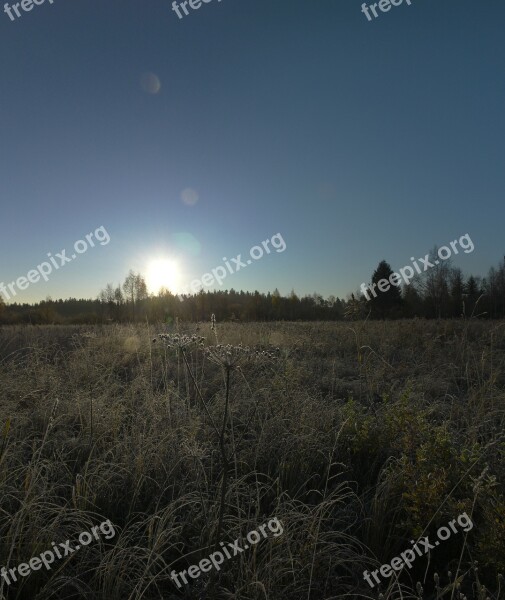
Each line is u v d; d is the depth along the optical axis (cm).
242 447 443
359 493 386
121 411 512
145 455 392
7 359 873
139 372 782
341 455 429
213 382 687
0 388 576
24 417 483
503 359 777
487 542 257
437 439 336
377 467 417
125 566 263
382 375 734
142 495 360
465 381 735
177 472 387
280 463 391
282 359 772
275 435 453
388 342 1086
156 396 571
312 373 769
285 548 284
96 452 427
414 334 1127
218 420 505
